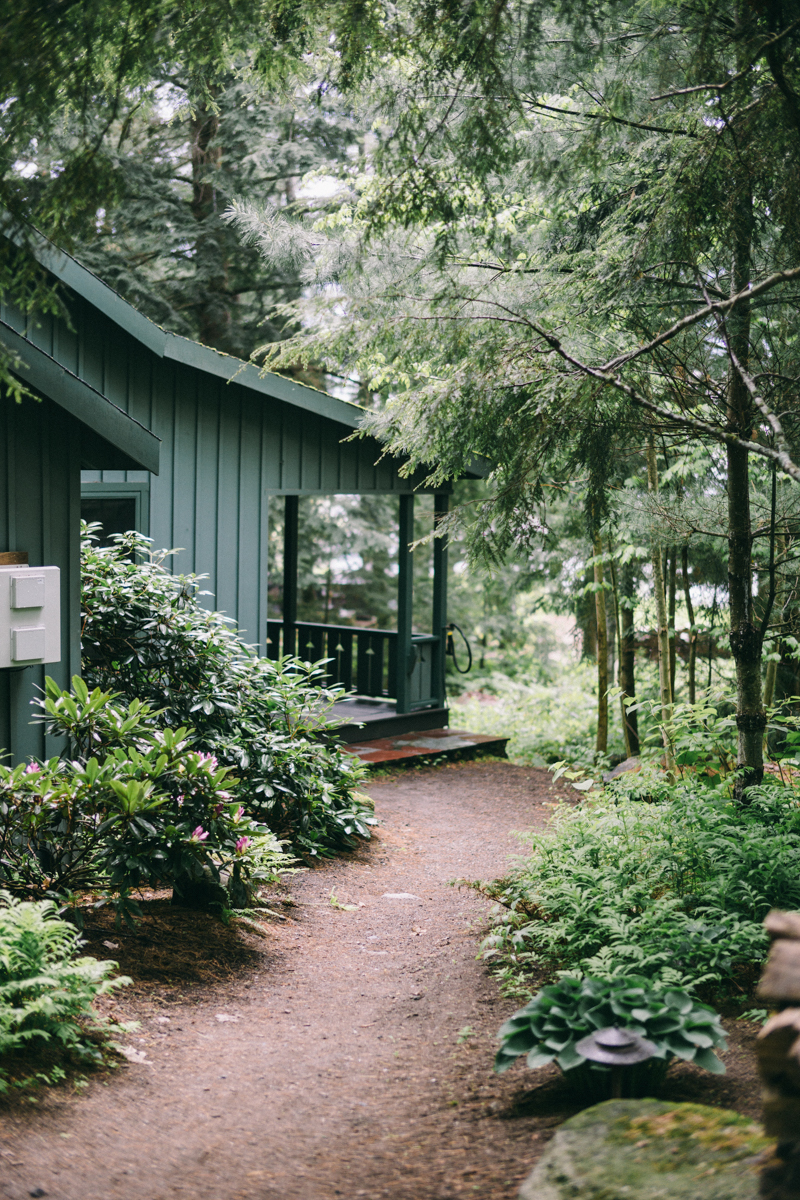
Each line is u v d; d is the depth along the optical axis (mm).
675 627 10648
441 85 4422
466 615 19391
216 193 14070
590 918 4414
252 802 6664
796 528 6117
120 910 4516
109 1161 2816
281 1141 3010
